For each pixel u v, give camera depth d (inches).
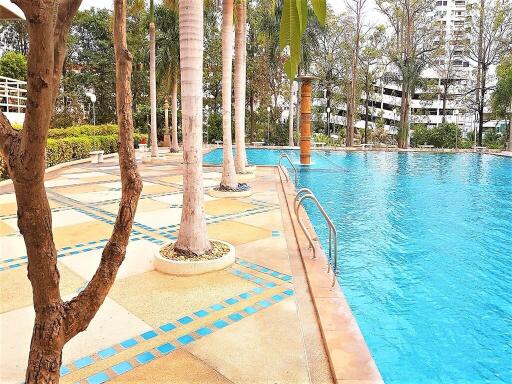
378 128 1695.4
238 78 485.4
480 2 1352.1
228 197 390.3
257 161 858.8
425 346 153.6
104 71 1342.3
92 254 218.8
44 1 41.0
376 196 459.5
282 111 1403.8
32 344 57.2
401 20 1274.6
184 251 202.4
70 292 170.1
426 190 503.8
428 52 1369.3
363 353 121.2
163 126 1211.9
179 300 162.4
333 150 1120.2
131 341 131.2
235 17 464.1
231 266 202.1
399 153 1094.4
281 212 328.2
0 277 184.5
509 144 1179.3
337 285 174.4
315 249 226.5
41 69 43.3
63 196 388.8
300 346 128.8
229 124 400.5
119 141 59.7
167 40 823.7
